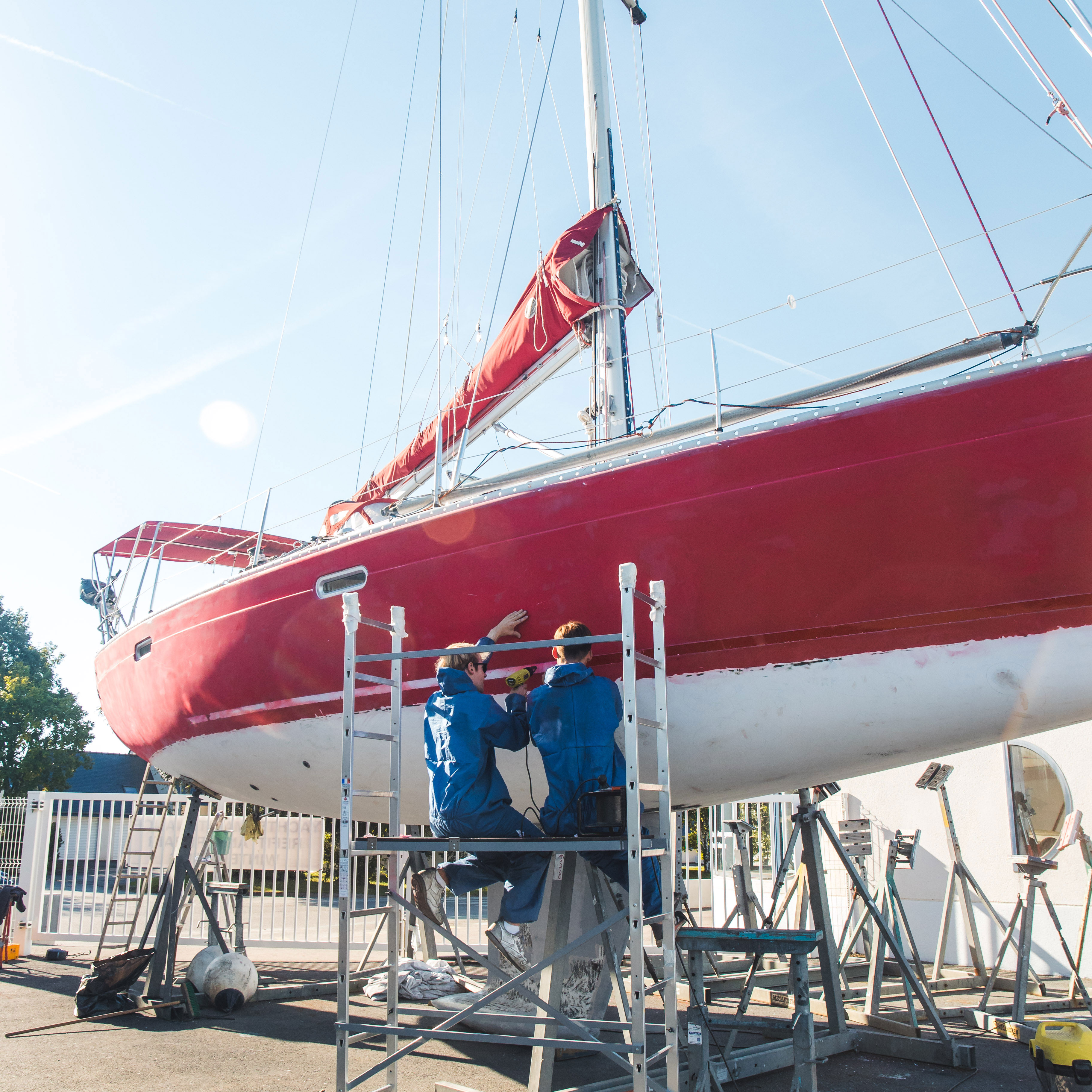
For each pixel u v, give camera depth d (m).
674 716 3.95
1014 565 3.39
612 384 5.80
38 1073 4.08
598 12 6.54
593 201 6.36
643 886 3.51
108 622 7.77
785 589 3.69
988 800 7.18
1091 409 3.26
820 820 4.77
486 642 4.09
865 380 4.04
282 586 5.09
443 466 5.45
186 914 6.47
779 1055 4.23
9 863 9.33
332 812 5.65
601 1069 4.31
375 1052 4.54
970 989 6.20
